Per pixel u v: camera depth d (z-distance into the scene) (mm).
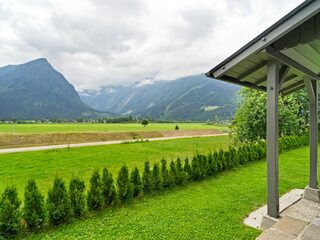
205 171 7887
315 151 5359
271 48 3387
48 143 26250
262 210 4934
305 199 5332
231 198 5738
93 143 25656
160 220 4574
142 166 11719
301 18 2822
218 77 4125
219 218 4570
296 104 16672
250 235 3857
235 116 16828
